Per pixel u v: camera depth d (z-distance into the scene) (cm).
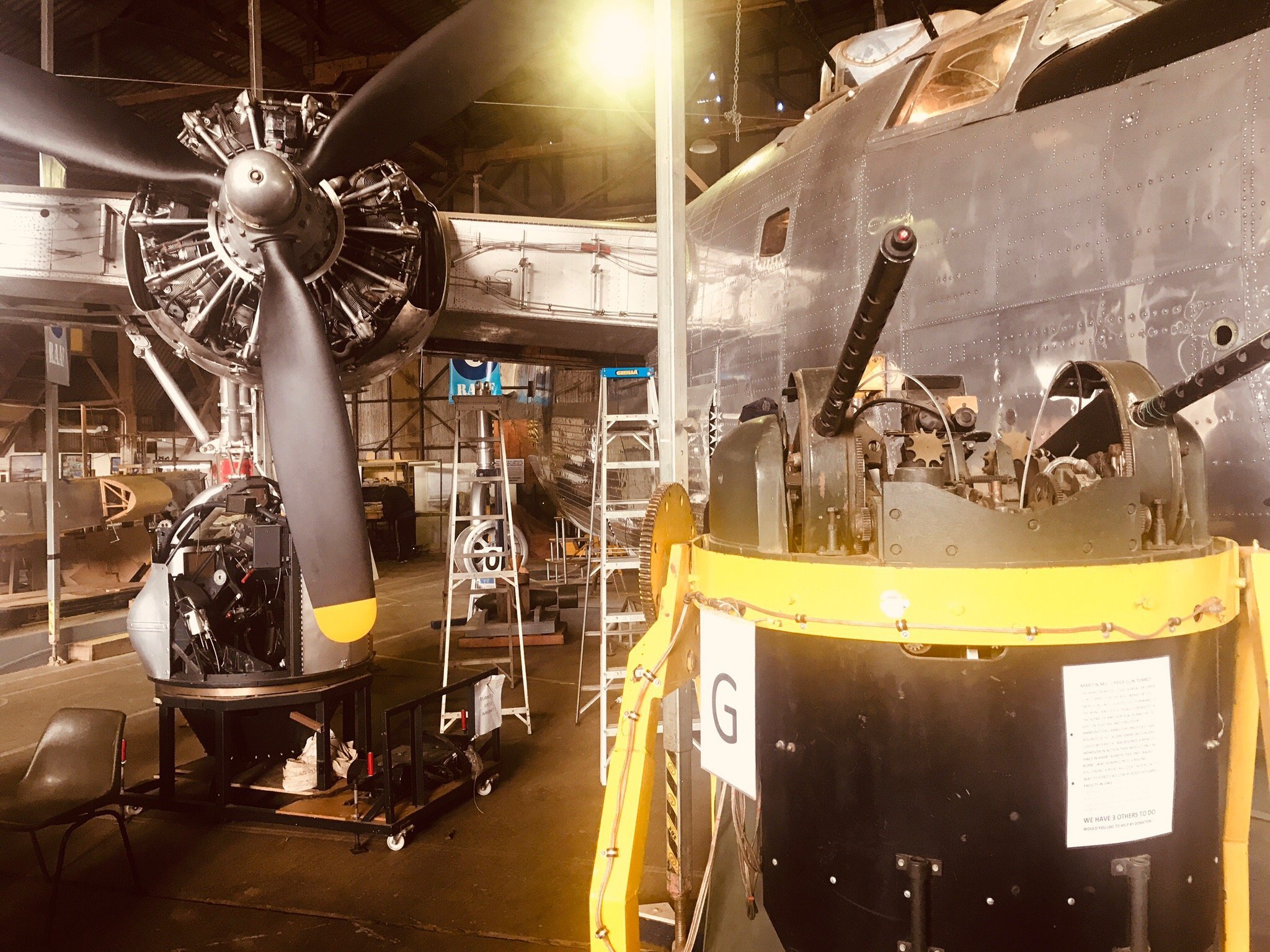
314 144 388
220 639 385
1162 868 126
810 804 138
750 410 202
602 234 530
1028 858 122
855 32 1444
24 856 354
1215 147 237
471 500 799
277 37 1318
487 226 512
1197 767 131
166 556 389
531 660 724
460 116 1600
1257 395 226
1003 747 123
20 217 450
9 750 504
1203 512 144
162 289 416
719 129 1523
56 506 747
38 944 284
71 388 1773
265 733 416
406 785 398
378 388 2183
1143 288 250
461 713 439
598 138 1633
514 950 273
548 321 530
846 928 133
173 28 1176
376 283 435
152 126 392
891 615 125
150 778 438
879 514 131
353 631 319
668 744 253
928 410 158
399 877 328
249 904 309
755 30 1425
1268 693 135
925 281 313
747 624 148
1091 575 121
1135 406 135
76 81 1222
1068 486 143
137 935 289
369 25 1358
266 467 555
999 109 303
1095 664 123
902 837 127
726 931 204
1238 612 143
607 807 156
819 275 371
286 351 338
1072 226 270
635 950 151
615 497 653
